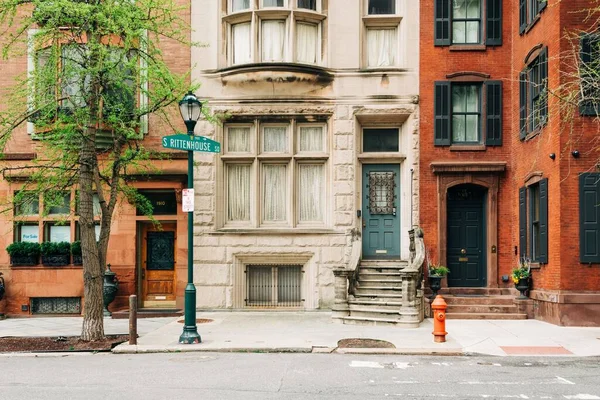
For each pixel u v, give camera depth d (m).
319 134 18.70
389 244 18.45
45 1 12.59
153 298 18.47
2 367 10.67
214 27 18.62
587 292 14.67
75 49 14.25
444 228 17.83
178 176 18.12
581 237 14.70
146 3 13.52
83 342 13.07
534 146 16.22
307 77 18.00
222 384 8.95
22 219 18.09
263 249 18.11
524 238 16.77
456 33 18.48
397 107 18.16
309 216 18.58
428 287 17.42
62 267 18.06
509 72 18.17
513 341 12.83
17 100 14.70
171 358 11.41
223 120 18.48
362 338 13.17
